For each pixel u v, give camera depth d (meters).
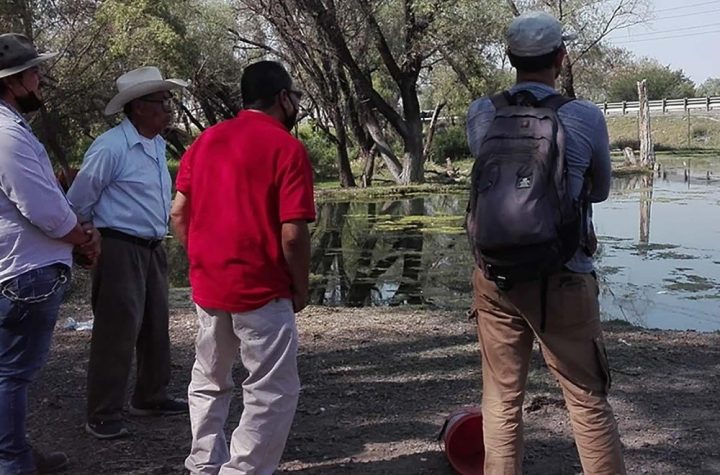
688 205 20.81
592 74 38.12
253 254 3.42
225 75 31.53
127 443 4.51
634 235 15.69
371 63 30.75
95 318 4.48
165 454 4.36
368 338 6.97
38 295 3.65
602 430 3.30
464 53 27.73
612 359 6.14
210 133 3.60
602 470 3.30
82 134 26.84
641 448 4.36
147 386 4.88
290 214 3.37
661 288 10.79
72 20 25.06
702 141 52.97
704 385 5.47
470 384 5.54
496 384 3.43
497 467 3.40
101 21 25.06
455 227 17.80
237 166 3.43
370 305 10.37
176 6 28.78
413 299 10.67
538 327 3.26
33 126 24.98
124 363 4.53
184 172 3.73
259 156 3.41
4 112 3.59
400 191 26.98
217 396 3.74
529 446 4.40
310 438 4.56
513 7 27.70
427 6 26.45
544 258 3.06
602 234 15.85
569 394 3.33
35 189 3.54
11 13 23.22
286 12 26.12
